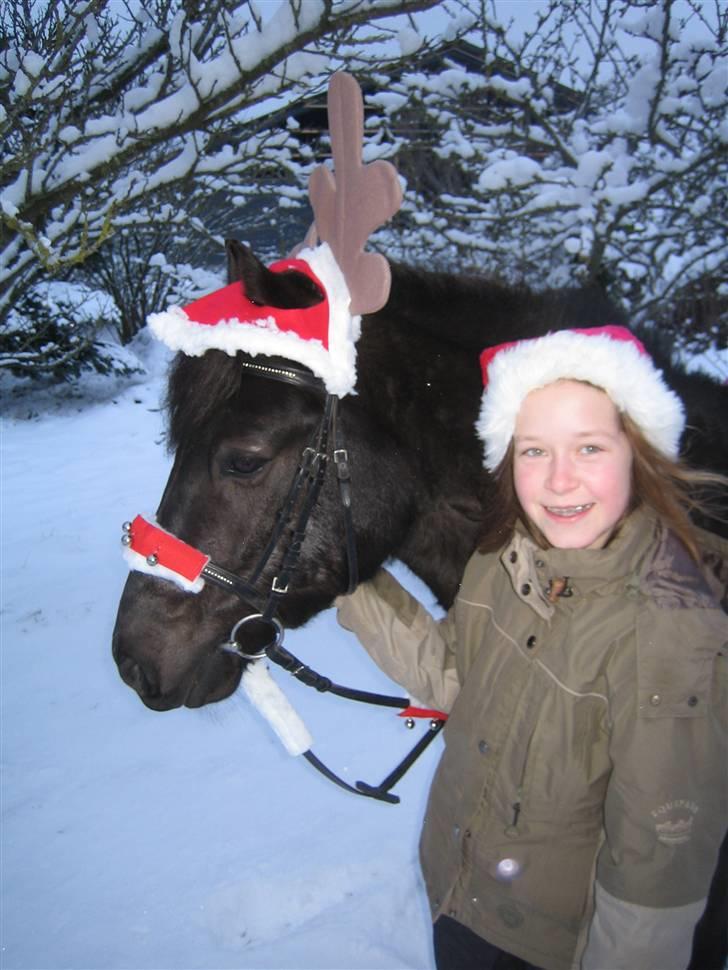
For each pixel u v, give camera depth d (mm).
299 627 1644
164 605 1521
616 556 1183
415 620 1623
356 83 1392
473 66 6164
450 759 1396
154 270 10945
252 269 1404
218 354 1470
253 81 2689
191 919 2229
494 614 1369
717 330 5586
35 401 10133
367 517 1561
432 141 4711
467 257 4719
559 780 1228
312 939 2160
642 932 1118
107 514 6473
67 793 2795
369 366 1570
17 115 2465
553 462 1217
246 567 1506
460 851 1340
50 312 9258
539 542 1285
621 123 4461
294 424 1467
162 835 2566
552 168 5398
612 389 1196
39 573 5133
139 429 9391
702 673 1117
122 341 11664
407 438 1587
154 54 3006
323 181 1572
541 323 1597
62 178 2750
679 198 5027
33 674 3725
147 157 3324
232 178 3734
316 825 2598
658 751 1107
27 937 2178
